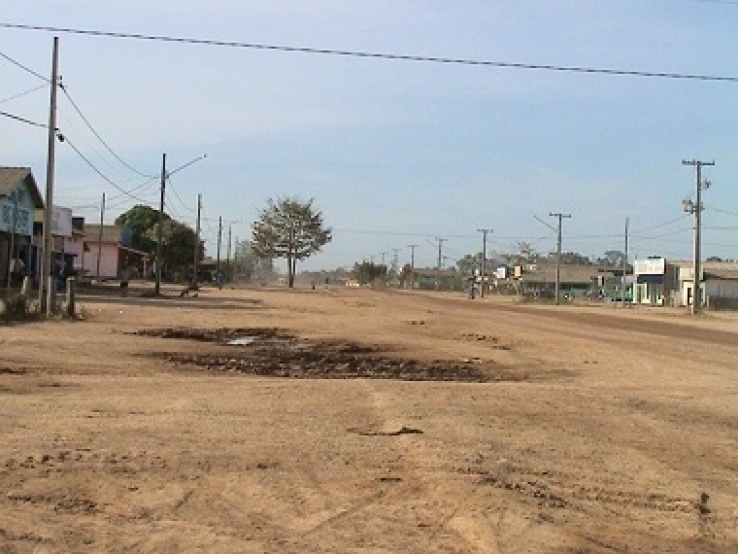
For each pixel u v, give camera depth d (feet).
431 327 116.16
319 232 368.89
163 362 61.46
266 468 28.84
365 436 34.78
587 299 416.87
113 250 304.50
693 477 31.42
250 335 91.97
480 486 27.71
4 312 86.58
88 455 29.22
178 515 23.40
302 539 21.79
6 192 146.00
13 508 23.25
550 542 22.70
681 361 79.20
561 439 36.76
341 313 141.90
